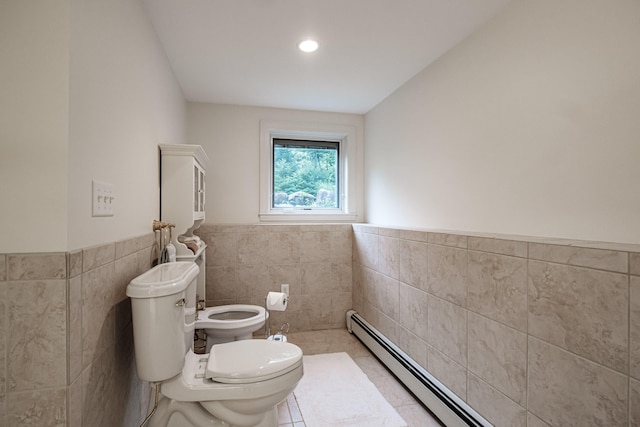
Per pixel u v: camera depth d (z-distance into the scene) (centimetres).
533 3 154
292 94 296
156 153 190
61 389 89
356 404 196
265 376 130
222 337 231
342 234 332
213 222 319
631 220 116
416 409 191
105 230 116
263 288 315
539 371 128
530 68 156
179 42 206
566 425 117
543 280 126
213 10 174
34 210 88
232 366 134
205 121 317
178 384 126
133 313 118
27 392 88
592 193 128
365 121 352
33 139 89
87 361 101
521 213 161
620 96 119
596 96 127
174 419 131
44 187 89
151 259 173
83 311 98
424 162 243
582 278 112
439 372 190
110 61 120
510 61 167
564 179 139
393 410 190
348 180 354
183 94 293
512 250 140
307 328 324
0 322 87
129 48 141
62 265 89
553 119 144
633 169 115
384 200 307
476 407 160
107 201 117
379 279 271
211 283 306
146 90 169
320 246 327
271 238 316
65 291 89
